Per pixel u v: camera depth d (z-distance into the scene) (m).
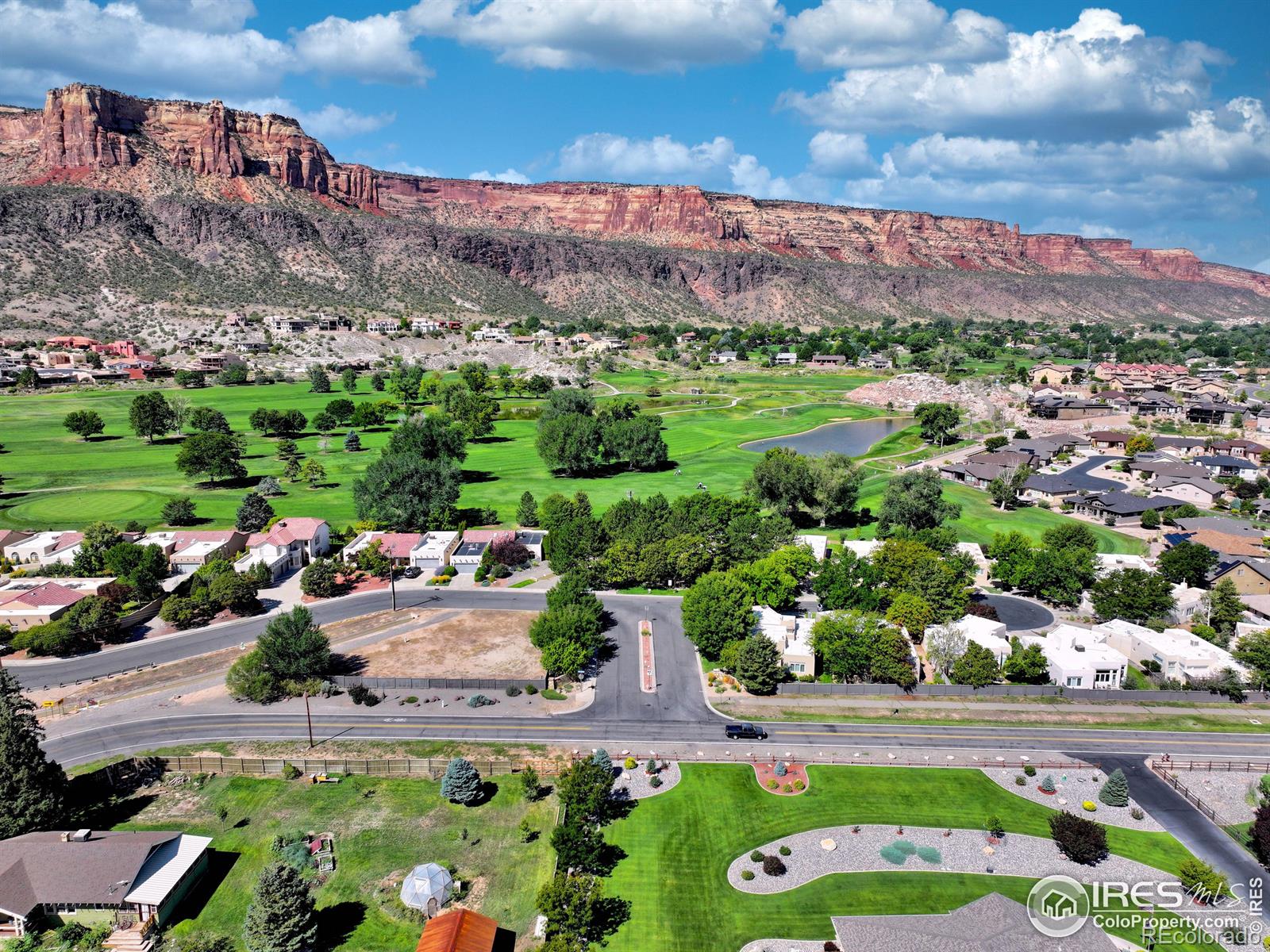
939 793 73.69
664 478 185.25
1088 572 114.62
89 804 72.00
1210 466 192.88
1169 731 84.50
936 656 94.31
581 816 65.94
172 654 100.50
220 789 74.06
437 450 180.00
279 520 140.12
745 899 60.88
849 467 149.00
